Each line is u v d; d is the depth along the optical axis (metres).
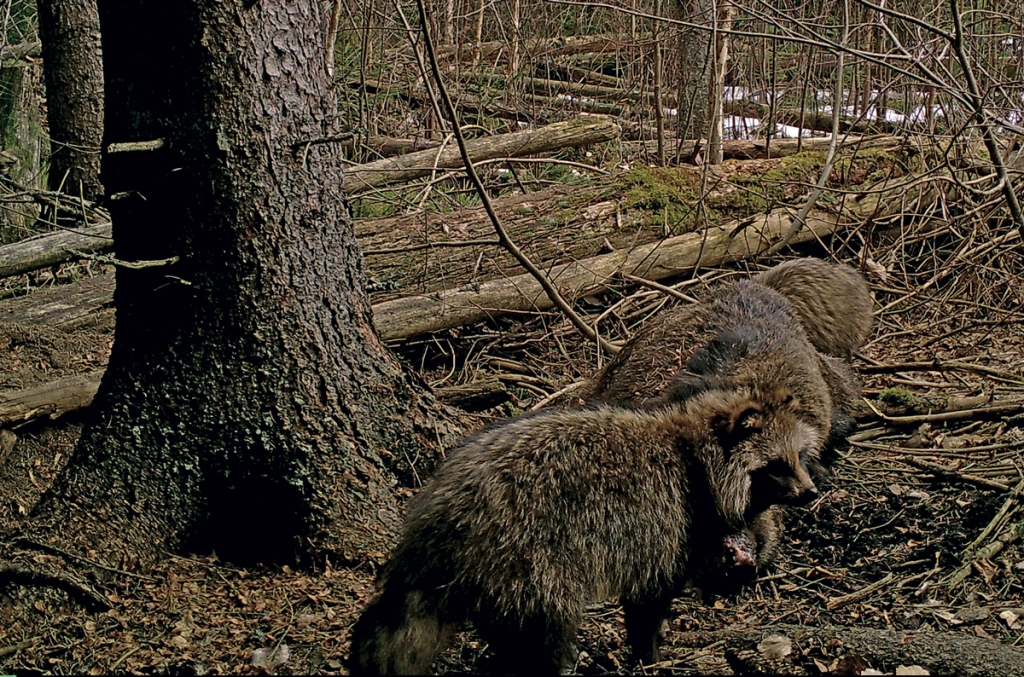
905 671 4.05
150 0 4.57
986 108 6.51
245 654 4.43
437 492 4.01
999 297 8.36
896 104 11.18
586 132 9.27
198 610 4.72
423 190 8.55
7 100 10.34
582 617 4.13
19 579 4.65
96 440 5.07
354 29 10.32
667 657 4.52
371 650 3.88
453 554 3.88
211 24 4.59
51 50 9.49
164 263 4.77
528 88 12.00
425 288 7.71
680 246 8.18
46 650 4.46
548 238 8.08
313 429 5.07
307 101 4.90
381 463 5.23
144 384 5.02
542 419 4.19
